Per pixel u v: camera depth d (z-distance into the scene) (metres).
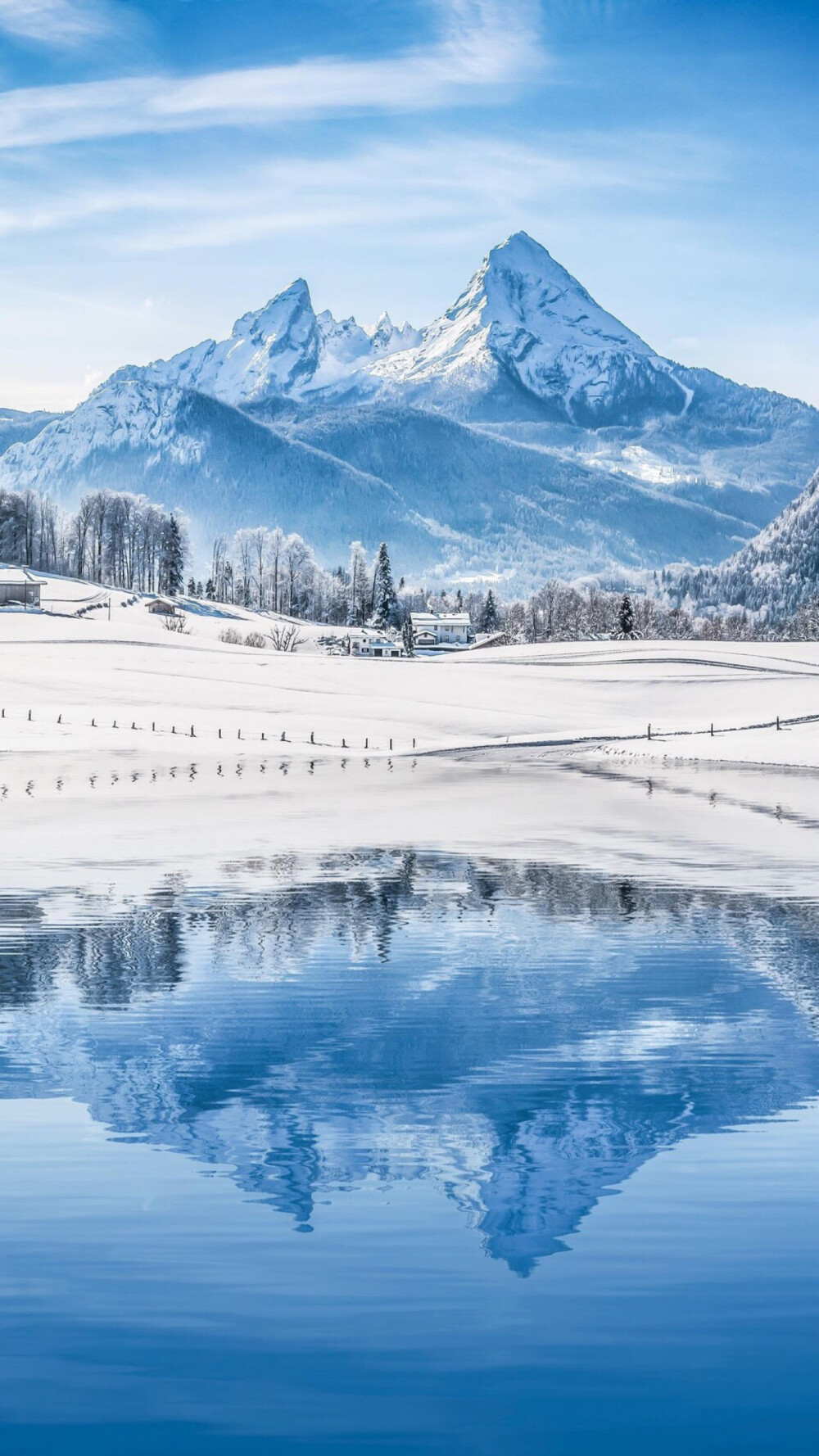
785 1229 13.41
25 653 155.88
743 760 92.19
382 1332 11.40
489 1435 9.98
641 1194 14.38
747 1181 14.75
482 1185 14.68
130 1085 18.50
